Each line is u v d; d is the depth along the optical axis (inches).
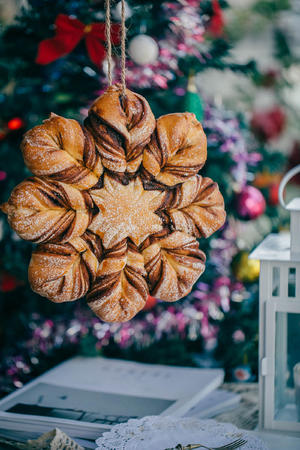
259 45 84.2
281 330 51.0
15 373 63.1
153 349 64.6
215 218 45.0
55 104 60.2
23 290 63.7
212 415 55.4
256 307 63.0
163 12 58.8
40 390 56.5
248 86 80.8
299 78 82.9
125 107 42.7
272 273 50.6
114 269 42.9
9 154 60.2
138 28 58.0
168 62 59.3
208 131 61.2
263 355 51.1
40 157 41.6
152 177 43.5
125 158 42.8
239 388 60.7
